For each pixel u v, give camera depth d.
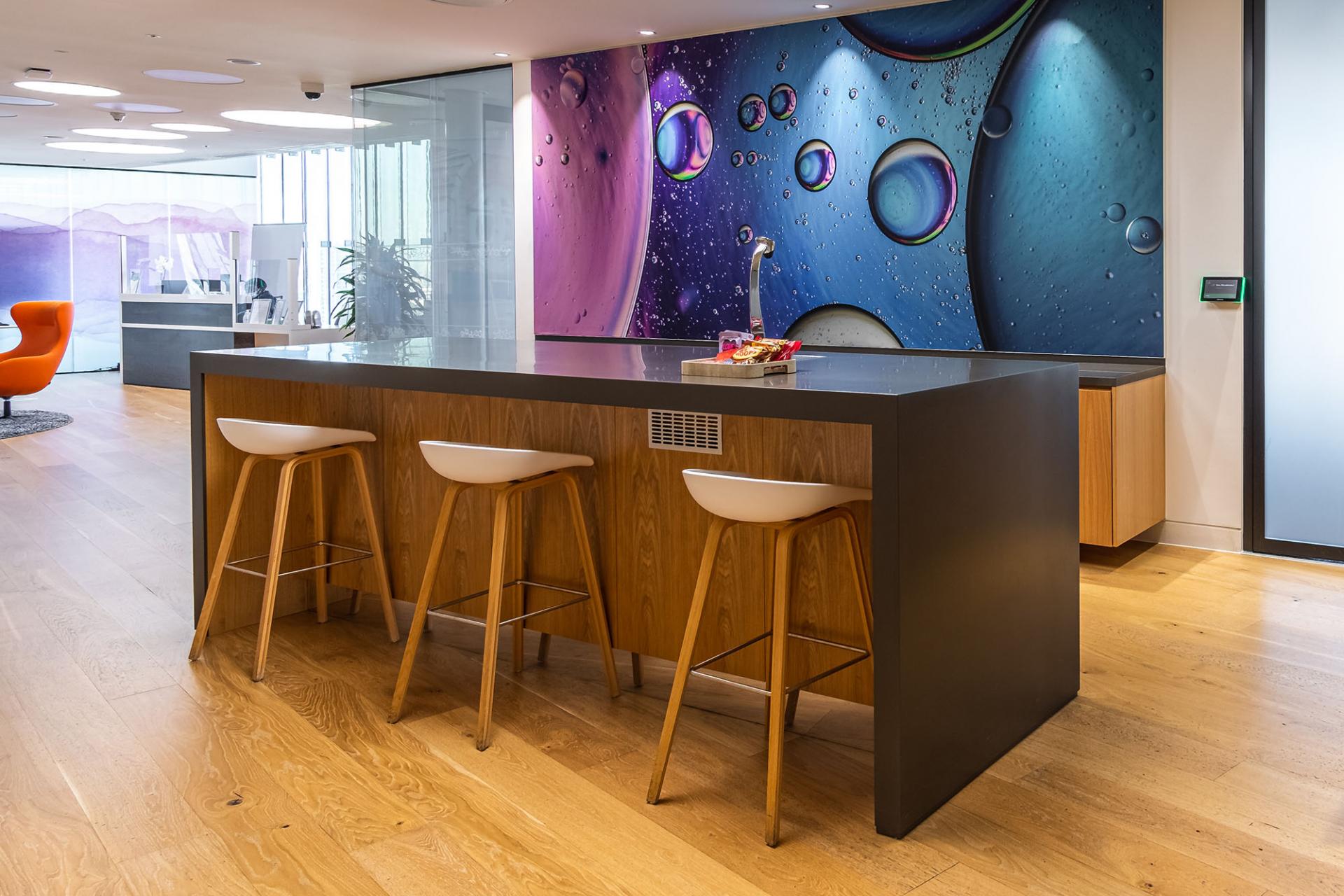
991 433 2.61
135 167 13.59
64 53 6.77
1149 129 4.78
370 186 7.79
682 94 6.25
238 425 3.35
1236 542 4.84
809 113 5.74
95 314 13.68
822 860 2.22
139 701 3.10
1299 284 4.58
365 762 2.69
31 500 5.93
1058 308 5.09
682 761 2.71
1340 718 2.96
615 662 3.44
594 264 6.80
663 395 2.56
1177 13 4.68
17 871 2.18
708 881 2.14
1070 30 4.90
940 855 2.24
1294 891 2.10
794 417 2.34
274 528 3.32
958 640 2.49
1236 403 4.76
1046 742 2.82
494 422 3.43
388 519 3.78
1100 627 3.78
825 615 2.79
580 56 6.67
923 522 2.32
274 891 2.11
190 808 2.45
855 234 5.65
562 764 2.69
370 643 3.67
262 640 3.28
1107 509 4.47
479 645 3.64
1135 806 2.46
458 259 7.45
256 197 13.30
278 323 9.79
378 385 3.20
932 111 5.31
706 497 2.39
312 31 6.10
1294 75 4.50
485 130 7.22
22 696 3.13
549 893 2.10
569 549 3.25
